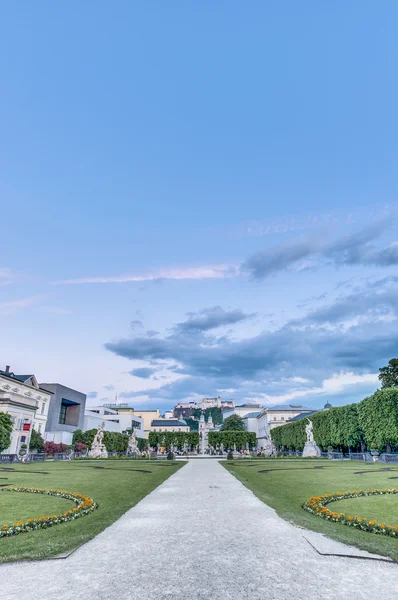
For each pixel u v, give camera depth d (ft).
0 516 37.86
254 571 23.25
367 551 26.99
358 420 155.74
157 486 64.69
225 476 82.43
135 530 33.35
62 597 19.65
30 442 189.98
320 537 30.66
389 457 129.70
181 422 435.53
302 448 225.97
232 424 415.03
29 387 210.18
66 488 58.49
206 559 25.46
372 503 44.45
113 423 329.11
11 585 21.21
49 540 29.55
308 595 19.89
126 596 19.72
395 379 205.36
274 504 45.62
